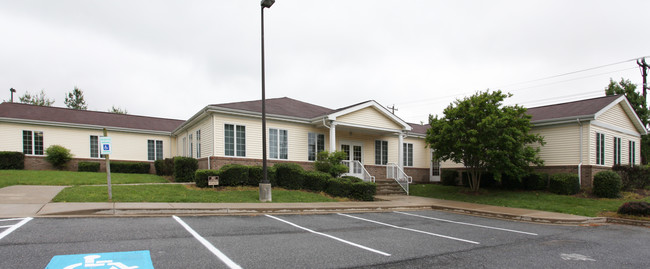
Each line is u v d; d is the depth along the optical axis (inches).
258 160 634.2
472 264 206.8
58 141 777.6
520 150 583.2
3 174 556.7
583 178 618.8
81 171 750.5
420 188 762.2
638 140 791.1
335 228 314.8
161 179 637.3
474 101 604.7
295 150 683.4
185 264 182.4
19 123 734.5
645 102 938.7
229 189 519.8
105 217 307.6
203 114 621.9
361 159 793.6
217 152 591.5
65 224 266.8
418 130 971.9
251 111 620.4
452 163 878.4
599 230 355.6
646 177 657.0
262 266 185.9
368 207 463.2
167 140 936.9
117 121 917.2
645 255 244.5
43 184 486.9
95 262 178.9
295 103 822.5
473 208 486.9
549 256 234.1
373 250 233.1
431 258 218.1
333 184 552.7
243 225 305.7
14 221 267.6
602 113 644.7
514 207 506.6
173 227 278.1
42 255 185.8
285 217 367.9
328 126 665.0
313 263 195.5
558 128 668.7
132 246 212.8
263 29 474.6
